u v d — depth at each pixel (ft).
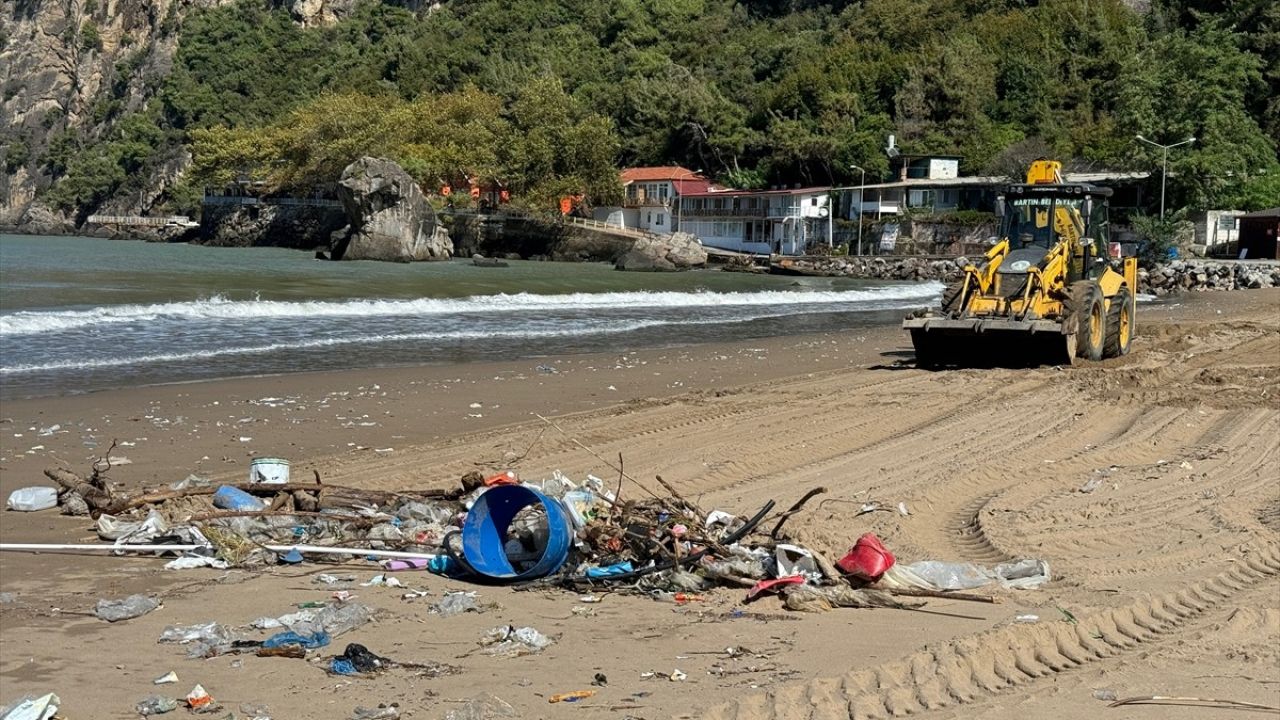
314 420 54.34
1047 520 35.29
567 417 55.83
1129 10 343.67
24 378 63.93
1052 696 21.39
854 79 331.57
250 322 97.91
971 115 307.58
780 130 307.99
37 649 23.62
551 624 25.68
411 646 24.00
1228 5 297.94
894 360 80.48
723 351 86.99
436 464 43.83
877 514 35.88
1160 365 70.44
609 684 21.65
